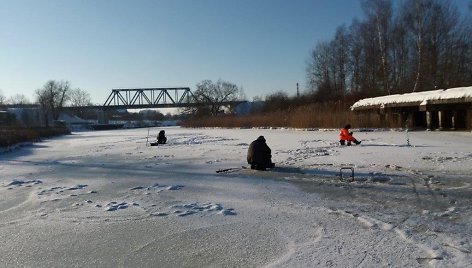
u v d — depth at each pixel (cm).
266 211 838
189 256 614
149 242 684
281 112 5247
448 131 2709
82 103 13100
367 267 538
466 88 2645
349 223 732
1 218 874
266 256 598
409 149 1748
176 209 883
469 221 711
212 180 1227
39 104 10875
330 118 3788
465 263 533
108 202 978
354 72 6134
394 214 775
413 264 539
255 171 1373
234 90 10425
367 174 1209
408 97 3148
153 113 17200
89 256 633
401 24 5188
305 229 709
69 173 1526
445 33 4888
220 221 782
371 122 3444
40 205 980
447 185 1012
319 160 1564
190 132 4850
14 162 2039
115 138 4297
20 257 639
